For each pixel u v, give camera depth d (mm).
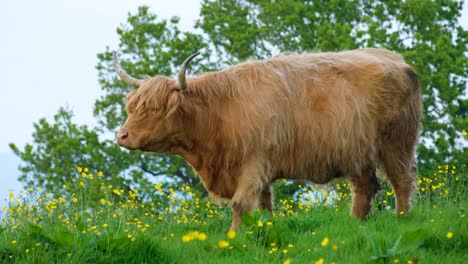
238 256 8617
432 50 32438
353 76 11070
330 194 13508
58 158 33812
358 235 9031
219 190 10969
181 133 10719
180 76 10359
